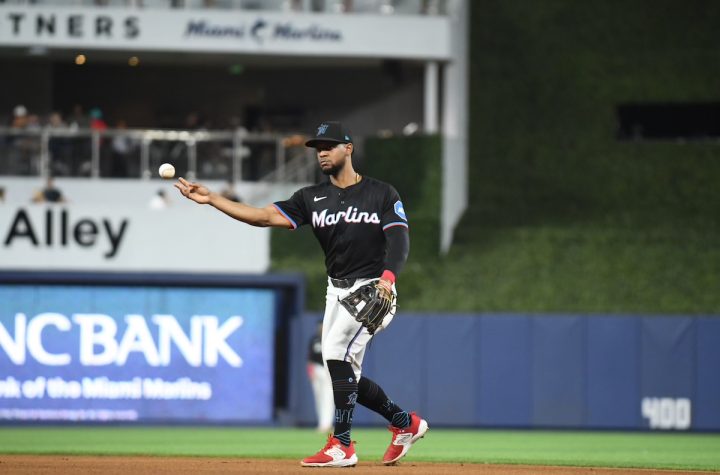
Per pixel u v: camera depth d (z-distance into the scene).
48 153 88.88
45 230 81.12
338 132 32.53
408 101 104.88
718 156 104.06
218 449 53.56
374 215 32.31
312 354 71.38
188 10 93.06
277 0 93.75
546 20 109.31
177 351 79.81
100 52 94.88
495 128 105.62
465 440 65.81
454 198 96.81
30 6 92.12
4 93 102.44
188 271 81.44
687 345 78.62
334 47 93.62
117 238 81.50
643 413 78.56
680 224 97.75
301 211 33.03
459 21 99.62
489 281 87.81
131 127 104.88
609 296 85.88
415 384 78.88
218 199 32.50
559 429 78.62
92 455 43.88
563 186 103.06
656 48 108.19
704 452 56.16
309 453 49.75
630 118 108.50
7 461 36.44
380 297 31.55
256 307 80.69
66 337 79.31
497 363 79.06
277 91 106.31
